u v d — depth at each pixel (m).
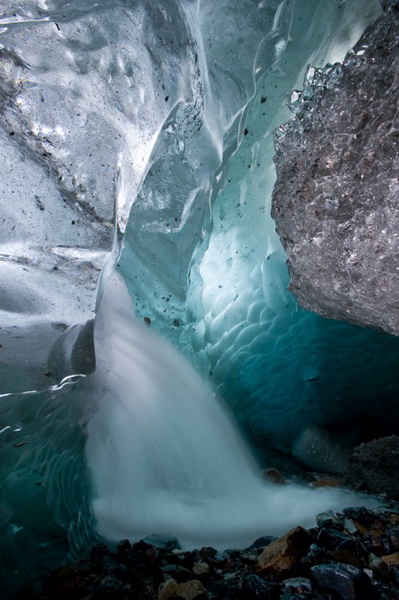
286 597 1.68
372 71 2.19
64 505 2.04
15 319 1.94
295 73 3.04
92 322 2.06
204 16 2.53
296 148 2.45
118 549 2.10
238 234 3.42
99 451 2.42
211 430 3.06
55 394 1.91
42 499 1.89
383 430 3.49
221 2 2.54
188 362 3.21
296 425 3.58
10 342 1.88
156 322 3.15
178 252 3.11
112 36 2.09
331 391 3.51
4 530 1.69
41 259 2.01
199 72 2.47
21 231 1.96
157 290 3.17
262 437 3.57
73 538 2.04
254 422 3.59
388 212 2.01
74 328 2.02
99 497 2.42
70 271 2.05
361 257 2.11
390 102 2.05
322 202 2.26
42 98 1.95
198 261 3.29
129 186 2.26
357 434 3.49
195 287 3.33
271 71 3.01
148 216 2.96
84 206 2.04
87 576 1.89
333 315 2.57
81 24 2.02
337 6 2.83
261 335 3.49
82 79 2.03
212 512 2.59
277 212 2.52
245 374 3.55
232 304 3.46
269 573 1.88
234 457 3.11
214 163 2.87
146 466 2.63
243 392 3.56
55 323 2.02
